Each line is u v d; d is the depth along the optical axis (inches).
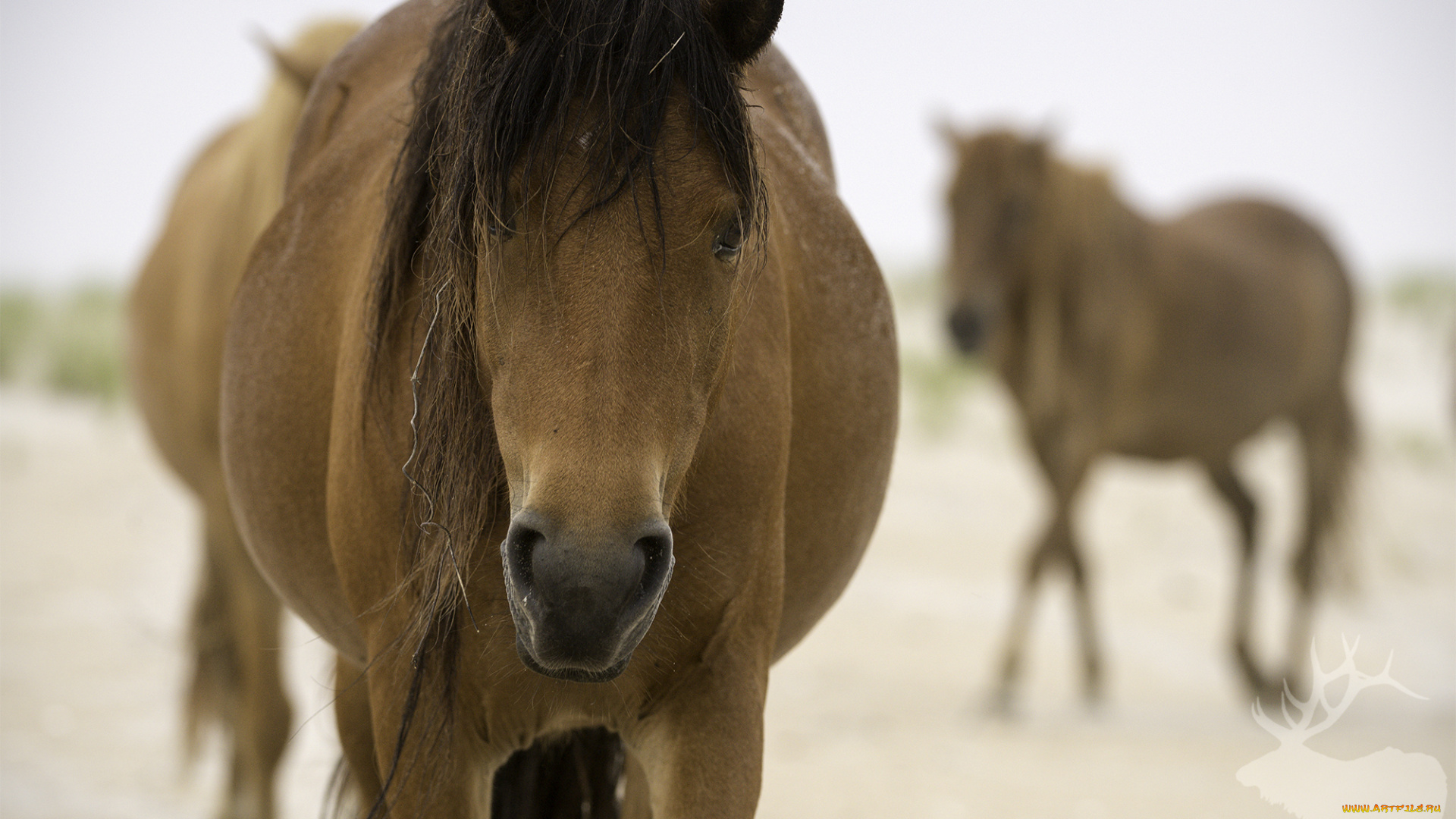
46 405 1114.7
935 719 467.8
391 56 228.4
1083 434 541.0
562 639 138.0
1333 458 616.1
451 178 154.9
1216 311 586.6
